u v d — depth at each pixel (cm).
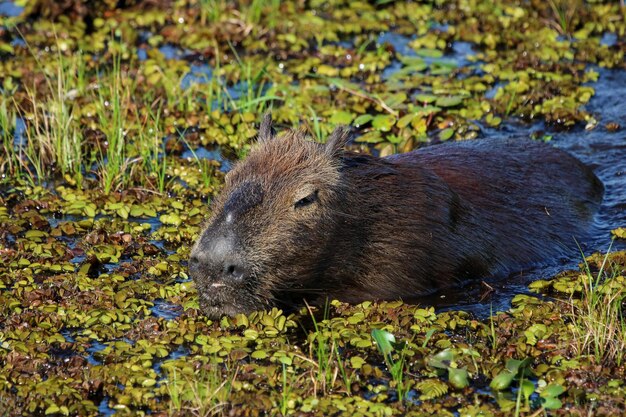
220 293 1050
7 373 989
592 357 1016
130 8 2061
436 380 988
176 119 1623
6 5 2069
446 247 1167
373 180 1146
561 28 2014
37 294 1130
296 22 2014
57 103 1548
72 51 1888
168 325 1082
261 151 1125
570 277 1197
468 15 2067
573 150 1560
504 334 1066
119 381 981
